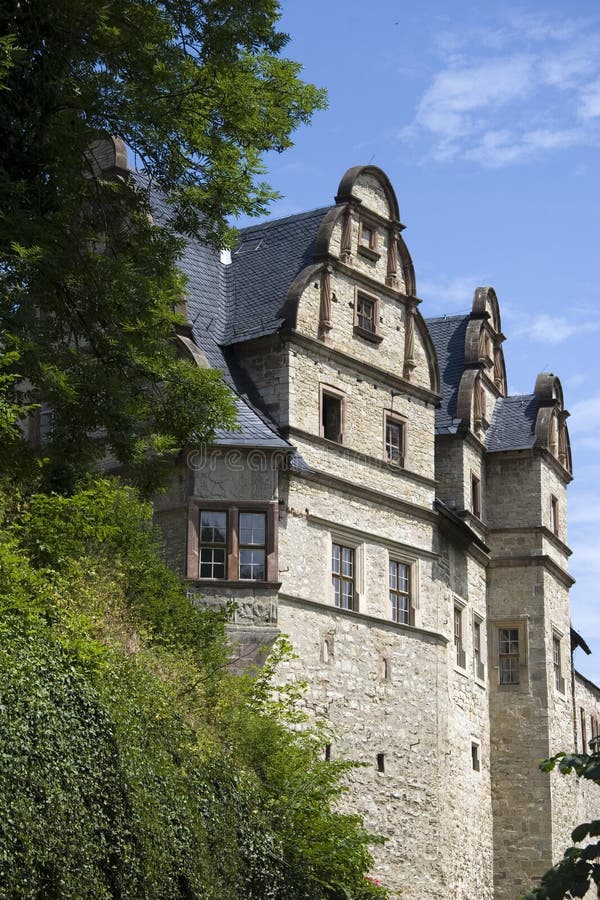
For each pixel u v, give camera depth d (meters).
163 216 33.22
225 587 28.92
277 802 23.78
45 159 21.28
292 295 31.88
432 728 33.62
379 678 32.31
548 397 41.44
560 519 41.84
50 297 21.39
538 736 38.72
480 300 41.03
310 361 32.00
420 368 35.47
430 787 33.12
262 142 22.97
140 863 18.48
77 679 18.45
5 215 20.03
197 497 29.27
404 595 33.88
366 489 32.75
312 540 31.12
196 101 22.44
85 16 21.28
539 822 38.12
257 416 30.61
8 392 20.88
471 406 38.97
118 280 21.52
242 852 22.09
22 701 17.19
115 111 21.80
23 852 16.28
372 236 34.69
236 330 32.62
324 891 24.25
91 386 21.42
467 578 37.88
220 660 25.03
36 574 19.16
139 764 19.19
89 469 25.25
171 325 22.88
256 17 22.14
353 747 31.16
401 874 31.73
